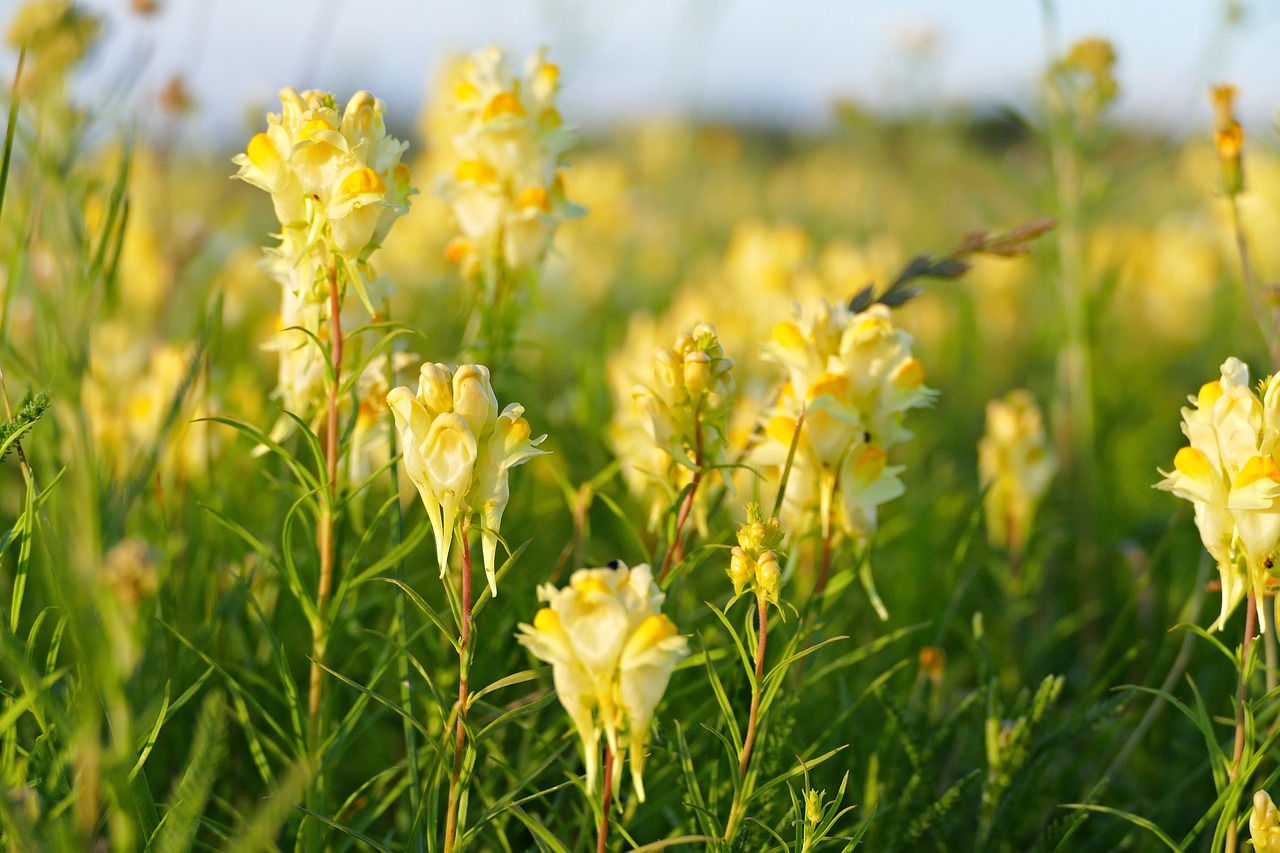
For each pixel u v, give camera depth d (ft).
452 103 2.10
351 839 1.84
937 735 1.92
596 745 1.65
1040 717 1.90
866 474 1.89
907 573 2.31
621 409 2.17
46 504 1.80
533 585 2.11
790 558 1.92
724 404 1.85
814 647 1.73
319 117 1.79
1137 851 2.00
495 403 1.71
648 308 4.78
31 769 1.77
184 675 1.93
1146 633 2.26
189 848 1.73
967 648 2.27
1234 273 3.81
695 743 1.91
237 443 2.19
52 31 1.92
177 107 3.08
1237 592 1.75
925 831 1.97
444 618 1.99
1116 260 2.87
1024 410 2.29
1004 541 2.33
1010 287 4.51
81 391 1.76
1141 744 2.15
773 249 3.64
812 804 1.72
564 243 4.54
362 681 2.08
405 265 3.95
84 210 1.94
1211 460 1.74
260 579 2.04
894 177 6.95
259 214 5.59
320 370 1.91
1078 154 2.88
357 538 2.10
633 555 2.31
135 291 3.03
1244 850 1.79
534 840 1.85
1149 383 4.00
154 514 2.10
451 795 1.73
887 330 1.88
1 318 1.92
